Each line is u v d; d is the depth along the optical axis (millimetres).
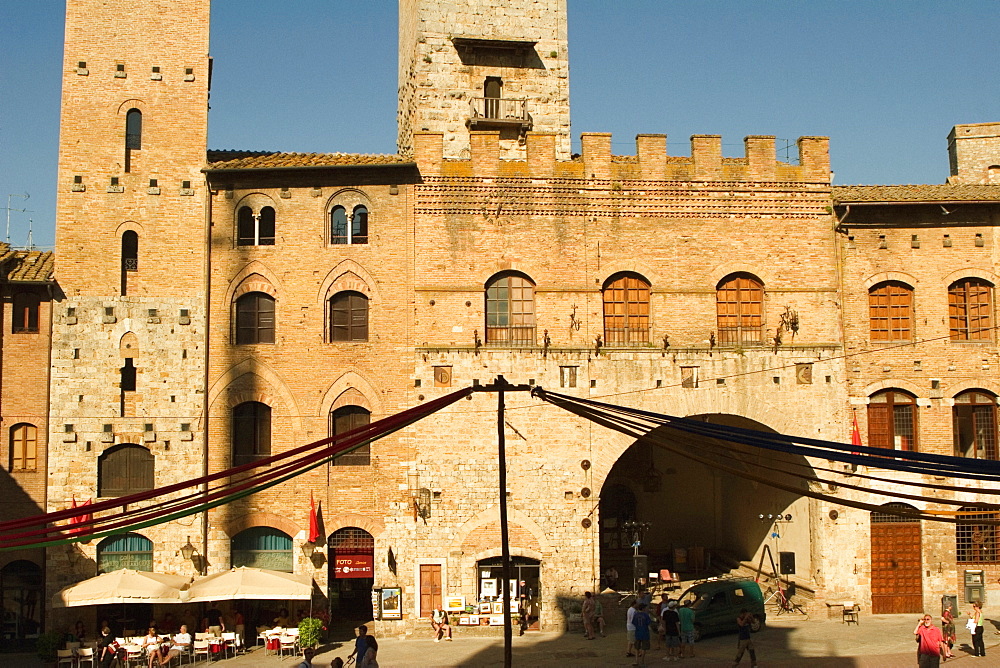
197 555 40188
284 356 41281
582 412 16703
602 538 54562
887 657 34469
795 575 45062
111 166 41625
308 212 41906
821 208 43906
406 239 41906
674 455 55156
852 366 43219
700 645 37406
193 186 41844
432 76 50062
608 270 42562
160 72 42281
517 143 50219
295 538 40531
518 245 42344
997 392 43406
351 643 38844
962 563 43469
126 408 40812
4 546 15422
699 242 43188
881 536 43094
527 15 51281
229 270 41562
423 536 40750
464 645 38156
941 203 43031
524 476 41250
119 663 35969
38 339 40688
